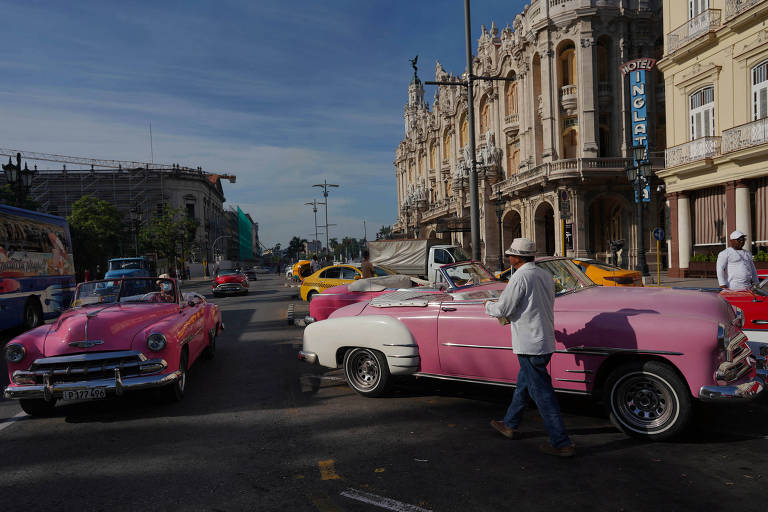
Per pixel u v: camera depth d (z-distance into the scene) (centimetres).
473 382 527
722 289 653
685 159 2039
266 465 400
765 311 601
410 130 7025
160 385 551
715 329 395
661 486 337
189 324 676
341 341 604
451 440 439
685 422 402
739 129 1759
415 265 2253
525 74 3388
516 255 407
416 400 574
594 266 1335
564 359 460
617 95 3038
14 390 524
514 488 341
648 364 415
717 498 317
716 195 2014
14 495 361
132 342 558
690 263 2134
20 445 473
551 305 410
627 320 430
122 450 448
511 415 435
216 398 615
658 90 3114
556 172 2958
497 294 557
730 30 1784
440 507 318
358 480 364
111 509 334
